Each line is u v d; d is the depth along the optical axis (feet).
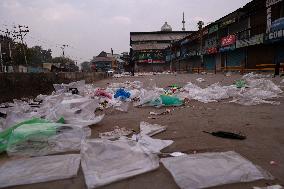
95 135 13.20
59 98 20.81
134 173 8.30
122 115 18.70
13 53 184.14
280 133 12.40
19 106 20.95
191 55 148.87
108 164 9.03
